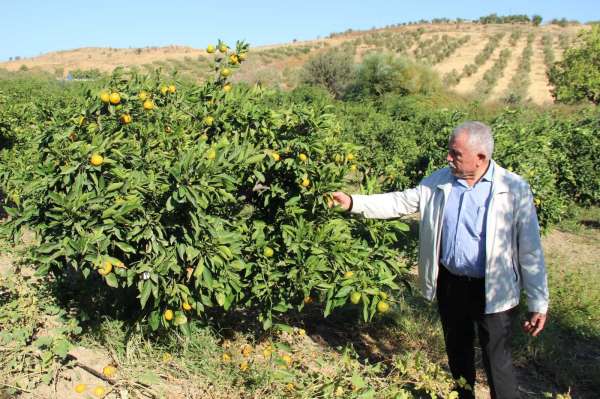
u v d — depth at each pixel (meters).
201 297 3.06
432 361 3.83
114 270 2.81
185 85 3.73
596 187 9.42
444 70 51.38
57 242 2.79
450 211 2.92
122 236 2.81
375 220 3.46
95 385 3.00
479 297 2.90
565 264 6.74
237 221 3.24
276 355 3.19
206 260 2.86
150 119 3.41
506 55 55.34
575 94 26.28
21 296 3.55
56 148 2.81
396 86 27.12
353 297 2.99
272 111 3.27
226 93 3.45
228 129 3.35
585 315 4.73
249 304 3.28
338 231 3.20
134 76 3.51
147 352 3.25
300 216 3.19
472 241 2.85
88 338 3.38
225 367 3.13
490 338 2.85
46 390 2.91
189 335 3.09
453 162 2.82
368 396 2.70
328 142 3.44
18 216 2.92
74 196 2.68
